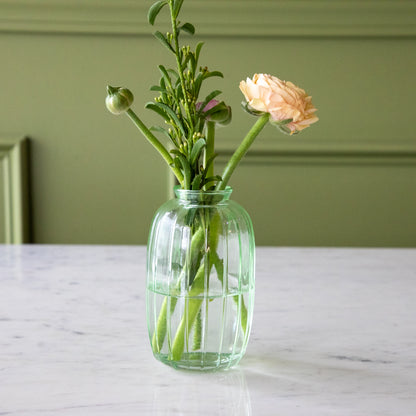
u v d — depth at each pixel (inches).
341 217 60.2
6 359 29.4
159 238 28.2
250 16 56.8
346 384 27.9
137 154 59.4
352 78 58.1
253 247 28.8
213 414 26.2
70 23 57.0
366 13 56.7
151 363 29.3
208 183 28.7
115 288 36.5
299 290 36.2
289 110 27.2
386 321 32.8
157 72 57.9
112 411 26.3
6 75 58.2
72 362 29.2
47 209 60.4
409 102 58.4
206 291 27.9
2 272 38.7
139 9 56.9
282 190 59.8
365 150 58.4
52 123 59.0
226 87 58.1
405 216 60.2
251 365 29.2
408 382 28.1
